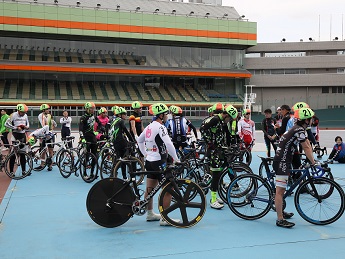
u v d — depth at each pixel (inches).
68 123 628.4
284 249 197.9
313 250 196.4
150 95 1932.8
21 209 281.7
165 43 1995.6
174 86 2026.3
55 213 270.8
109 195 236.7
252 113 2137.1
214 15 2097.7
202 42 1994.3
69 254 193.2
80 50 1881.2
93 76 1910.7
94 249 199.8
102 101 1800.0
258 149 738.8
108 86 1930.4
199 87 2060.8
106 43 1920.5
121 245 205.3
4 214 268.1
